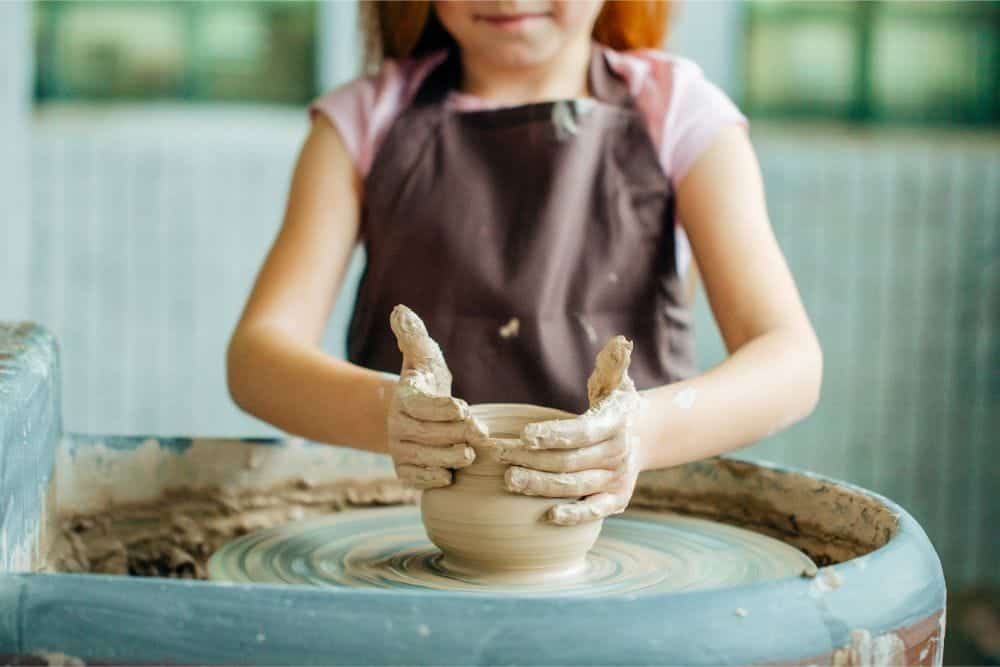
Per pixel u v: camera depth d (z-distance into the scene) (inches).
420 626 27.9
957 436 161.5
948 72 164.4
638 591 38.7
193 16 159.5
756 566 41.2
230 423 157.3
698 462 48.7
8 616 28.5
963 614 147.2
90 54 159.3
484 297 56.4
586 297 56.8
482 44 54.6
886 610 31.2
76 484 47.0
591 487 37.2
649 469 45.4
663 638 28.3
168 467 48.2
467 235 57.1
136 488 47.8
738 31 161.5
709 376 45.9
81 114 158.7
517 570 38.7
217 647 27.9
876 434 161.9
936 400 161.6
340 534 45.0
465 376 56.0
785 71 163.3
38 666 28.3
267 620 28.0
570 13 53.6
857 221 158.9
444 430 37.0
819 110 164.6
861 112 164.7
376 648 27.7
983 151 161.6
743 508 47.5
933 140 164.6
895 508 40.1
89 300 153.3
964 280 159.8
